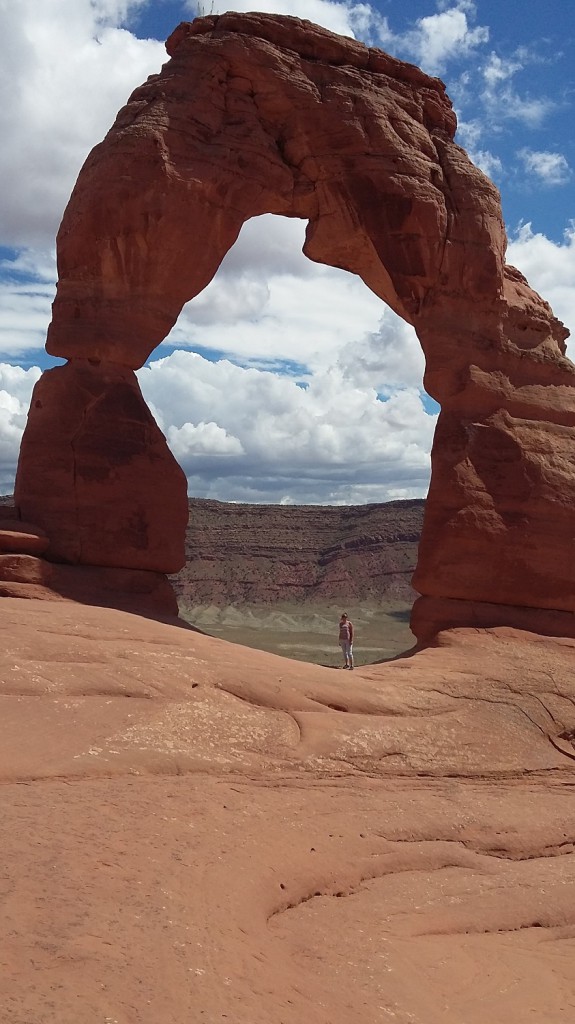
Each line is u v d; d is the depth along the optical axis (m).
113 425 16.27
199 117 16.77
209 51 17.08
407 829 9.48
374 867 8.53
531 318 18.41
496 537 16.55
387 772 11.15
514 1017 6.32
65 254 16.55
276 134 17.73
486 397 17.33
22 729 9.24
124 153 16.16
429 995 6.29
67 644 11.24
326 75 17.84
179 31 18.20
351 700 12.30
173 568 16.56
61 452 15.98
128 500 16.16
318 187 17.89
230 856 7.27
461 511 16.53
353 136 17.33
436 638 15.99
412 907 8.02
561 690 14.16
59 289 16.66
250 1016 4.63
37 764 8.58
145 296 16.56
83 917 5.15
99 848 6.53
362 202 17.47
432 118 18.83
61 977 4.33
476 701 13.34
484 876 9.10
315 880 7.71
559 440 17.64
